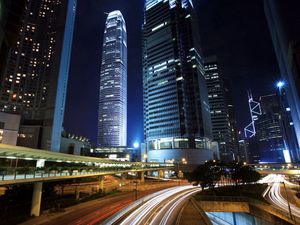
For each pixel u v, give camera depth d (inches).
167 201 2153.1
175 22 7337.6
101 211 1711.4
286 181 4805.6
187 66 6958.7
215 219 2456.9
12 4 1384.1
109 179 5049.2
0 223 1334.9
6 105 5556.1
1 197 1868.8
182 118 6299.2
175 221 1381.6
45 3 6884.8
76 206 1866.4
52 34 6555.1
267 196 2960.1
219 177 2883.9
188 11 7549.2
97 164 3024.1
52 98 5654.5
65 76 6318.9
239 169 3068.4
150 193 2751.0
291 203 2516.0
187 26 7372.1
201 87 6968.5
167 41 7244.1
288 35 2866.6
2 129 4050.2
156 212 1659.7
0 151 1355.8
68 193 2598.4
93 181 4254.4
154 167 4813.0
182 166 5733.3
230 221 2336.4
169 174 5738.2
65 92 6254.9
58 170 1720.0
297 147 7465.6
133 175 5664.4
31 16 6604.3
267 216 1804.9
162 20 7623.0
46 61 6215.6
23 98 5772.6
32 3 6717.5
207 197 2213.3
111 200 2235.5
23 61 6072.8
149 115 6943.9
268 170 4680.1
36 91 5910.4
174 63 6875.0
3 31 1283.2
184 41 7209.6
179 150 5974.4
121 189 3157.0
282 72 4611.2
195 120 6348.4
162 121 6589.6
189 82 6796.3
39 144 5201.8
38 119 5585.6
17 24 1402.6
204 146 6338.6
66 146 6382.9
